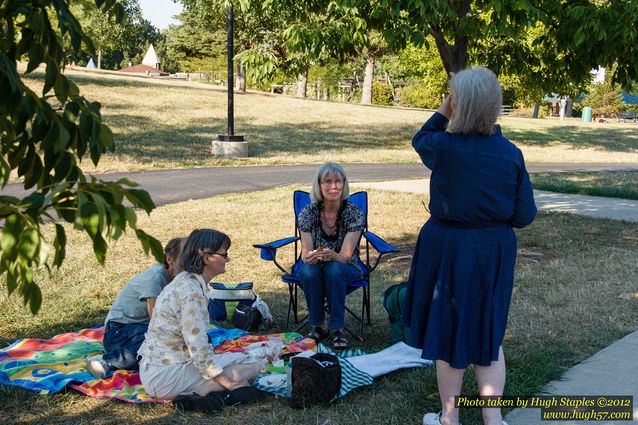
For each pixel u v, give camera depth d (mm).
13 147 2340
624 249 8398
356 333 5484
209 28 40719
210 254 3900
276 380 4285
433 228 3318
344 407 3975
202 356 3885
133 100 27656
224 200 11953
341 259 5211
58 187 1869
